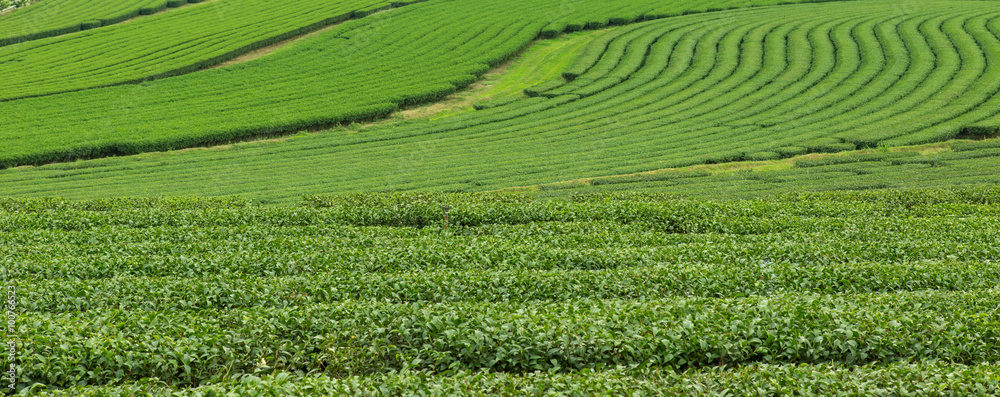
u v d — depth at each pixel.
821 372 11.34
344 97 59.31
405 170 44.28
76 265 18.70
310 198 30.33
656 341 12.77
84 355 12.14
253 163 46.75
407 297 16.28
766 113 53.53
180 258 19.08
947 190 31.05
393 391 10.76
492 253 19.77
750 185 38.06
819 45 68.06
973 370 11.23
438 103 60.72
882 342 12.88
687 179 40.19
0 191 40.19
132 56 69.69
